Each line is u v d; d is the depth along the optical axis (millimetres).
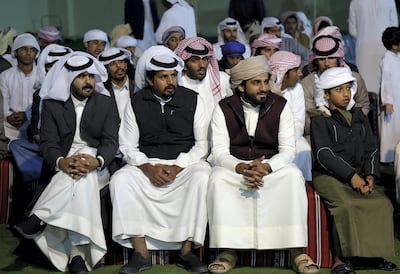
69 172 7152
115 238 7297
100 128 7605
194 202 7254
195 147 7762
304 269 7098
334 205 7121
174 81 7645
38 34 13859
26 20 21109
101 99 7668
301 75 9289
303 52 12711
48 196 7137
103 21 22578
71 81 7461
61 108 7586
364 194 7242
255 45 10609
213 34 22109
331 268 7344
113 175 7398
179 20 13703
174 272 7285
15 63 11406
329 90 7562
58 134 7605
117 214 7262
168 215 7391
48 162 7406
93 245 7234
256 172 6992
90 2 22453
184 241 7316
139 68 7824
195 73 8461
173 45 11555
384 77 11086
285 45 12656
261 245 7117
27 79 10594
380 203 7066
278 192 7105
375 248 7004
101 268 7449
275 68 8516
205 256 7500
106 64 8891
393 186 9992
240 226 7141
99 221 7223
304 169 8539
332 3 21625
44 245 7312
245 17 15875
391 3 13742
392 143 11164
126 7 14797
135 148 7750
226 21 13328
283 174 7090
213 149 7453
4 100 10562
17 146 8859
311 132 7613
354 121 7594
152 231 7406
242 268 7379
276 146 7473
